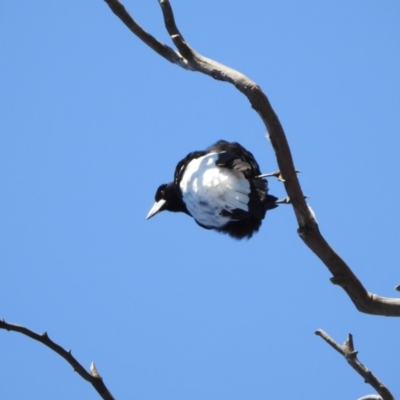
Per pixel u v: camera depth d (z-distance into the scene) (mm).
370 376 10875
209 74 11477
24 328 9977
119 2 11992
